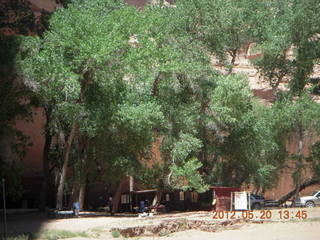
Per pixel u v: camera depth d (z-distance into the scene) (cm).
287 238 2333
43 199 3919
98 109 3338
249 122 4012
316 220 2898
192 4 4394
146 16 3681
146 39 3522
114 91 3409
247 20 4972
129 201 4291
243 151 4100
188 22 4388
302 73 4891
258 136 4062
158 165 3775
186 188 3503
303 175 4556
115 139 3462
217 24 4462
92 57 3123
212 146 4066
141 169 3628
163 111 3716
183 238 2438
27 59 3200
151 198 4338
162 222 2647
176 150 3553
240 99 3909
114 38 3231
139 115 3256
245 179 4250
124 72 3353
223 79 3916
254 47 5412
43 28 4019
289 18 4859
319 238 2291
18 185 3450
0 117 3272
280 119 4188
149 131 3403
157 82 3834
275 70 5297
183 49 4097
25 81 3141
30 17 4034
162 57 3606
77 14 3316
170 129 3684
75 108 3200
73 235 2345
